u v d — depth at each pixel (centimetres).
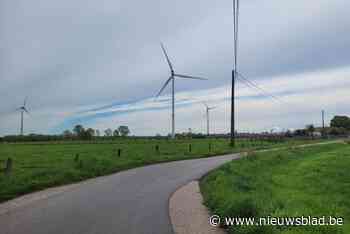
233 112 5100
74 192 1507
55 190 1573
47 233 887
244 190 1502
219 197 1211
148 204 1254
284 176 2214
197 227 953
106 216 1068
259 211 999
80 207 1198
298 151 4294
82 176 1988
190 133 10088
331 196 1583
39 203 1270
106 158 2769
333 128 13112
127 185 1705
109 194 1456
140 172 2241
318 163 3091
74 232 896
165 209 1171
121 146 5106
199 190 1567
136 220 1021
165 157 3253
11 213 1107
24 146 5559
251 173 2195
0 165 2475
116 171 2325
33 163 2619
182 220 1026
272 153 3656
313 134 11581
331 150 5088
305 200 1391
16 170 2145
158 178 1961
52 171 1964
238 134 9956
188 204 1256
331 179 2136
